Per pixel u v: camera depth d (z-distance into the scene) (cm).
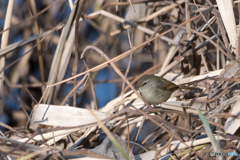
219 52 823
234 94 619
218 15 665
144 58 1180
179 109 620
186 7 776
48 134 623
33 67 1125
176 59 775
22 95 1089
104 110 709
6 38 777
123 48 1175
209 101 589
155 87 728
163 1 930
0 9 1100
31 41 783
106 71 1202
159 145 663
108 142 575
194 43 776
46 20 1116
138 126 701
